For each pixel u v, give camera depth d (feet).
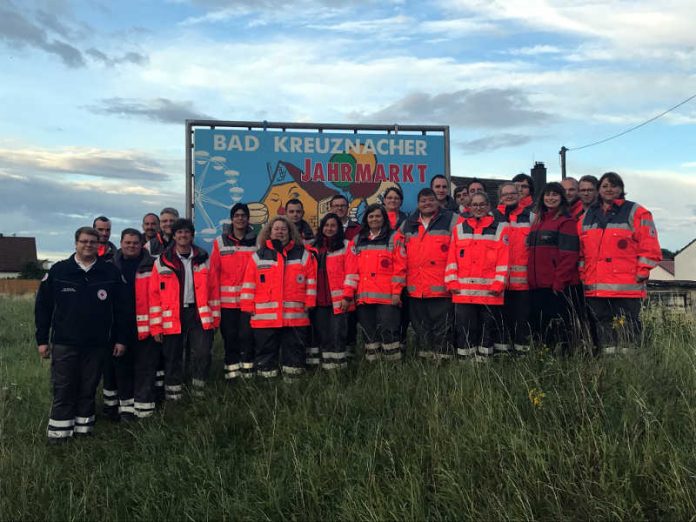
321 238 24.52
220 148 32.60
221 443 18.57
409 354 23.97
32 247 214.90
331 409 18.75
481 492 13.29
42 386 26.99
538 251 21.89
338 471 15.15
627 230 20.45
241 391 21.95
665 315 25.93
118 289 21.85
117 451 18.94
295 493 14.65
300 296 23.22
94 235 20.84
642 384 16.10
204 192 32.45
